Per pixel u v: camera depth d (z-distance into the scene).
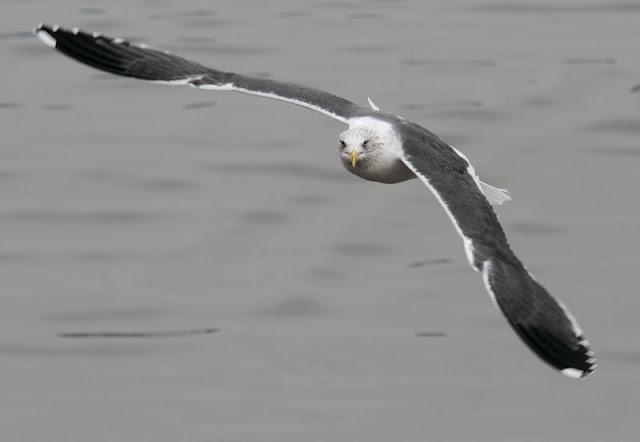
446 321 15.50
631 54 22.52
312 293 16.06
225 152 19.31
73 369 14.75
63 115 20.66
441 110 20.30
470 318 15.54
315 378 14.53
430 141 11.56
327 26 23.95
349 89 21.02
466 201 10.56
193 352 14.99
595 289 16.00
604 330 15.19
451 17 24.50
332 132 19.89
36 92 21.50
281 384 14.42
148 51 12.53
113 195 18.27
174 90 21.62
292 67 21.86
